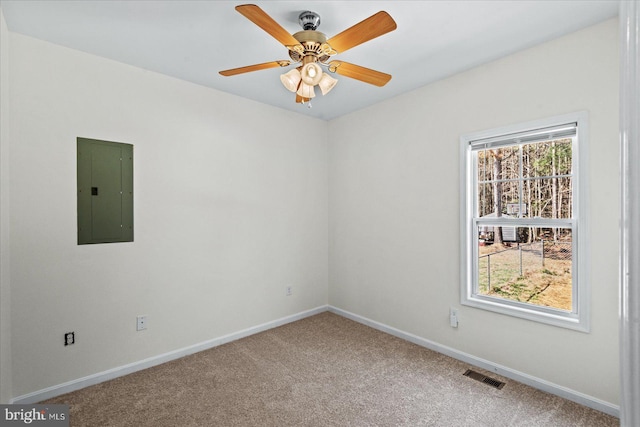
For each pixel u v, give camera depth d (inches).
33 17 73.9
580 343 80.4
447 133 107.5
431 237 112.8
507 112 92.6
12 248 79.1
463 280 103.6
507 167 97.3
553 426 72.7
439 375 95.4
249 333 126.7
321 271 154.6
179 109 108.4
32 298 82.0
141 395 86.0
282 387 89.7
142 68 100.4
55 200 85.3
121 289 96.4
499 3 69.2
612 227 75.2
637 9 31.3
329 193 156.0
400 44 86.2
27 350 81.4
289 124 141.1
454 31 80.0
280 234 137.9
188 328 110.7
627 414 33.3
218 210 118.3
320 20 75.2
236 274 123.5
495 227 100.3
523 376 90.2
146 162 101.3
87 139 90.3
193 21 76.0
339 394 86.3
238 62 97.0
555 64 83.4
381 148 130.2
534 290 92.0
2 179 73.2
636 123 31.5
